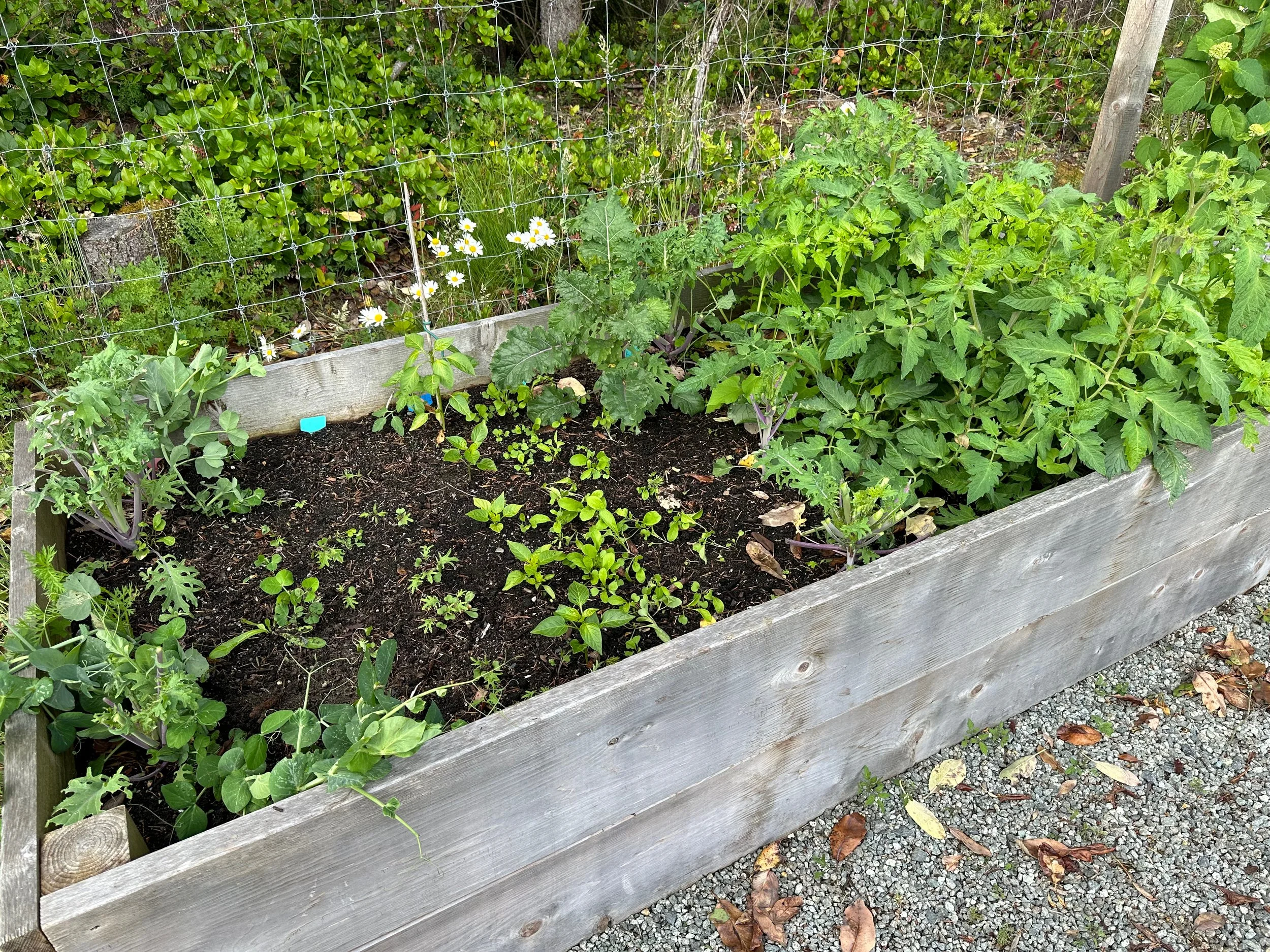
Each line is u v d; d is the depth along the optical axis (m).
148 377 2.38
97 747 1.84
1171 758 2.47
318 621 2.12
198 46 4.85
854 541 2.16
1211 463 2.33
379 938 1.69
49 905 1.32
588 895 1.98
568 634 2.07
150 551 2.29
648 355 2.76
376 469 2.58
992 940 2.07
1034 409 2.21
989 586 2.14
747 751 2.00
